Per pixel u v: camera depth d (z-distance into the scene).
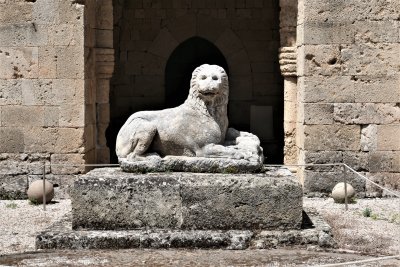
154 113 12.13
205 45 24.64
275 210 11.02
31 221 14.09
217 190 11.02
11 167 17.08
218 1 24.22
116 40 24.27
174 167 11.66
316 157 16.88
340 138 16.84
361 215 14.57
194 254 10.60
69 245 10.83
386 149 16.81
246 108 24.36
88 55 17.41
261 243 10.84
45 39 16.92
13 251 11.49
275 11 24.16
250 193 11.01
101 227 11.12
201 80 11.80
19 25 16.92
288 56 17.78
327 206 15.62
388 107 16.78
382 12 16.72
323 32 16.75
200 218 11.03
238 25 24.25
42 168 17.03
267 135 24.00
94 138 18.09
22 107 17.03
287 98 18.05
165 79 24.64
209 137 11.82
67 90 16.94
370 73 16.78
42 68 16.97
